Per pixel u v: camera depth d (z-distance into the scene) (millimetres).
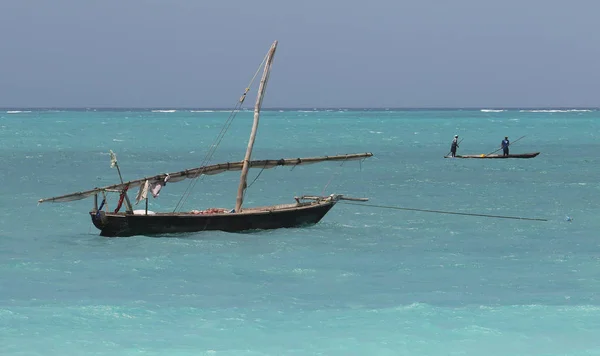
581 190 136000
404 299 65562
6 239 88375
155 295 66312
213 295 66562
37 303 63719
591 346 54156
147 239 87250
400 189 139250
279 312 61688
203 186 140625
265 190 136250
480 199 125375
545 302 64562
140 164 191250
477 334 56594
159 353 52500
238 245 85312
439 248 85750
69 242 86688
